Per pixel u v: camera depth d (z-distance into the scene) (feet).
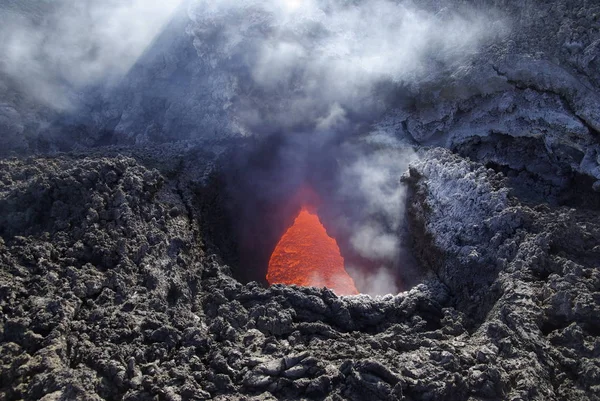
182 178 43.47
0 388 25.05
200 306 33.27
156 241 34.91
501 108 43.04
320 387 26.05
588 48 40.32
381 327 33.06
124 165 38.24
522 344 28.45
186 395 25.53
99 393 25.46
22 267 30.89
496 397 26.07
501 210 36.22
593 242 34.22
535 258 32.63
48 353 26.05
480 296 33.63
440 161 41.57
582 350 28.04
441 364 27.50
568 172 41.52
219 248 41.65
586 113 39.37
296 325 31.24
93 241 33.04
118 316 29.48
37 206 34.47
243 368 27.45
